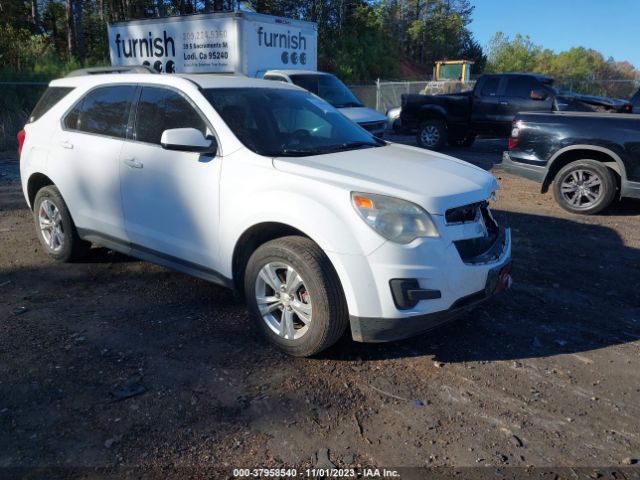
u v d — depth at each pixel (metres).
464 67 36.94
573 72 60.28
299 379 3.39
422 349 3.79
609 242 6.30
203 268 4.09
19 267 5.26
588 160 7.39
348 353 3.71
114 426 2.90
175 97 4.26
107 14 30.88
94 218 4.81
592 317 4.35
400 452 2.77
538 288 4.91
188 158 4.00
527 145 7.82
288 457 2.71
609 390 3.35
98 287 4.77
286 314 3.57
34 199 5.59
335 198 3.30
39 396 3.15
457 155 13.33
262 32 12.75
